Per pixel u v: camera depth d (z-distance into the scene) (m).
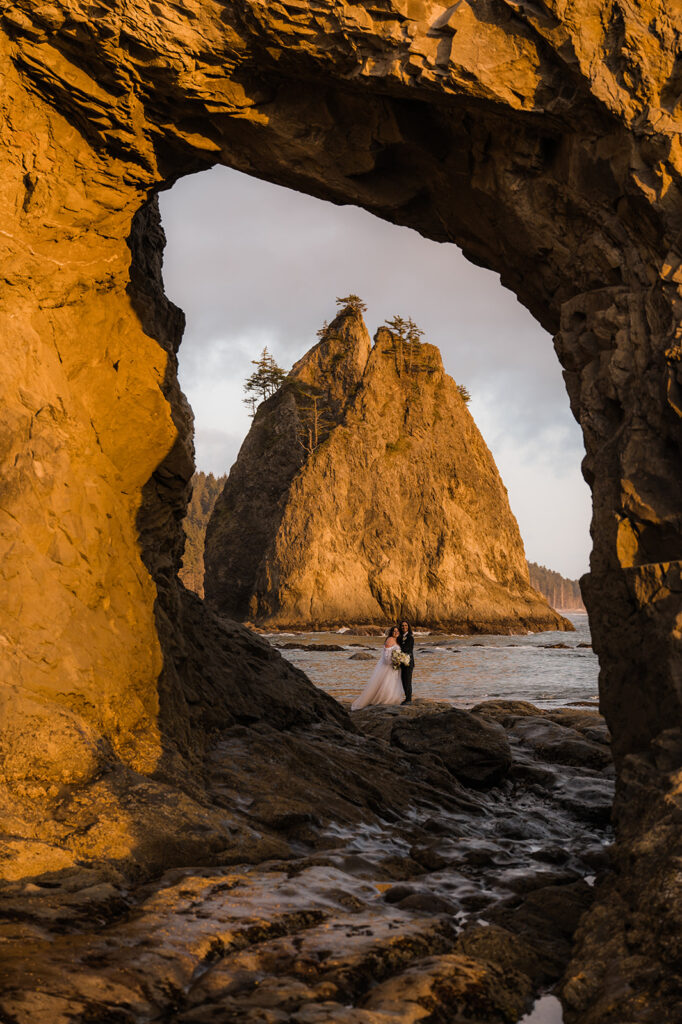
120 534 8.67
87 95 8.12
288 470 89.75
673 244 6.96
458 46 7.53
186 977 4.27
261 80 8.41
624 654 6.72
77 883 5.37
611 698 6.84
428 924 5.16
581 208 7.91
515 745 13.41
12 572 7.29
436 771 10.46
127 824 6.27
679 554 6.69
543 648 54.69
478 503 90.44
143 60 7.98
